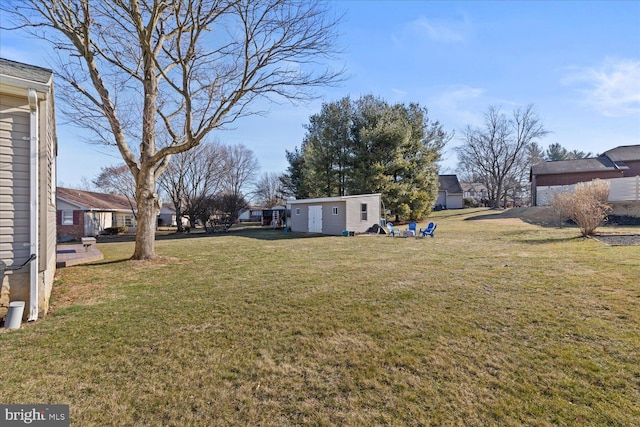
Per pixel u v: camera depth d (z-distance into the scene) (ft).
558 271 19.42
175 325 12.42
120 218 90.27
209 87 27.48
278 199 149.79
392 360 9.33
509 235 42.42
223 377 8.60
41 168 13.74
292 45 25.18
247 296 16.29
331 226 59.41
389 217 77.36
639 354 9.18
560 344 9.97
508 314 12.64
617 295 14.29
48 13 22.84
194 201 79.25
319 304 14.67
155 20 23.44
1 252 12.83
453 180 133.28
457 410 7.04
